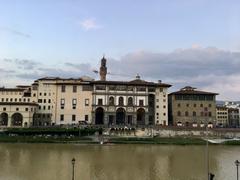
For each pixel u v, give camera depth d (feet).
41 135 525.34
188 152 389.80
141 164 291.99
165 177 234.38
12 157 324.39
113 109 634.84
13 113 613.11
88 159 316.81
